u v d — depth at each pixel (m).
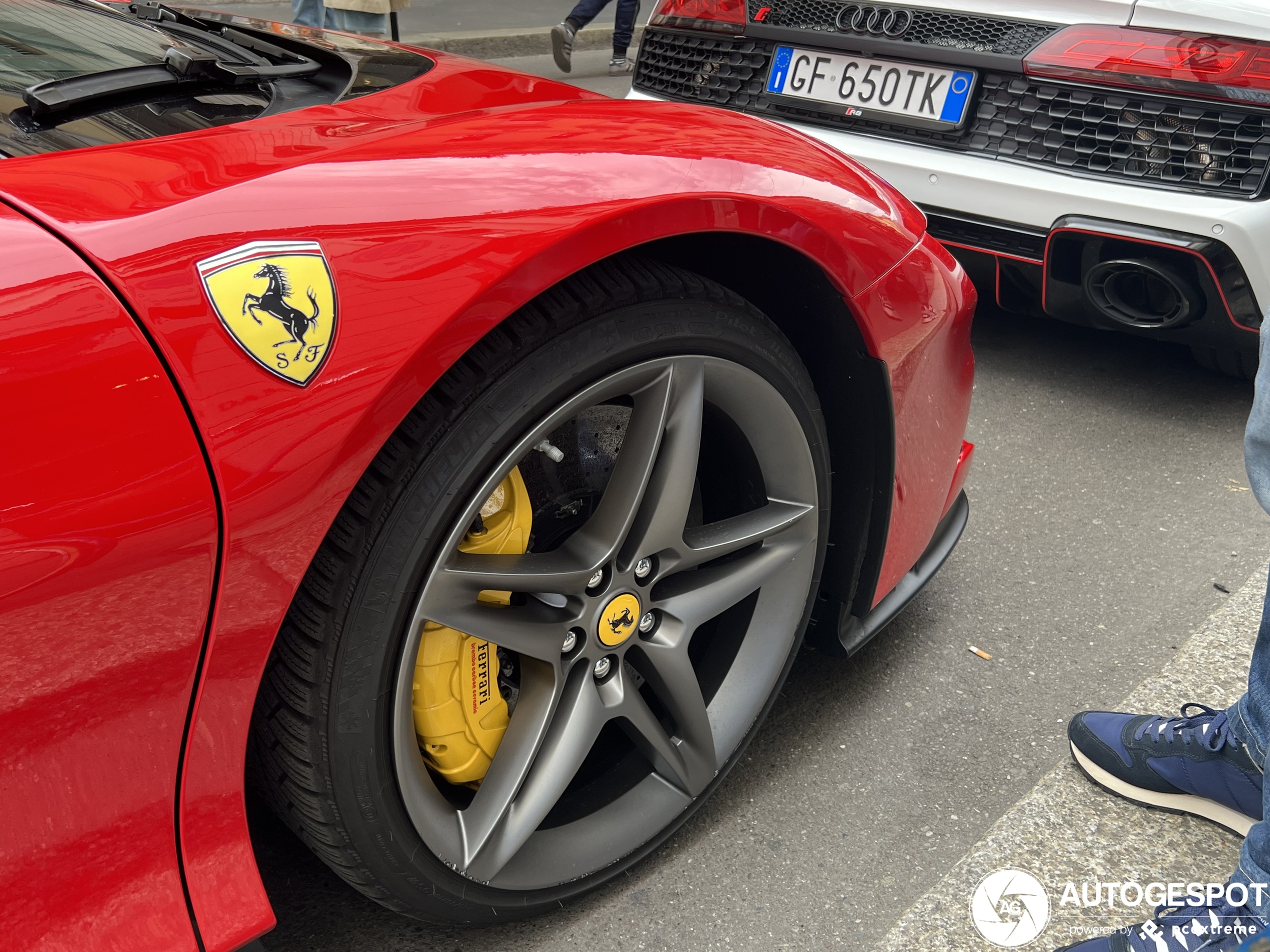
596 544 1.26
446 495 1.06
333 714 1.06
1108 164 2.55
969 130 2.74
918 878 1.53
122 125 1.08
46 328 0.81
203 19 1.73
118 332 0.83
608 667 1.35
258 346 0.90
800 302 1.44
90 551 0.83
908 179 2.82
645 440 1.25
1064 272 2.68
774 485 1.46
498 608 1.20
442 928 1.42
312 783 1.09
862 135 2.91
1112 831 1.61
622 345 1.16
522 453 1.11
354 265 0.95
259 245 0.91
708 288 1.24
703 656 1.57
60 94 1.08
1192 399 3.03
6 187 0.89
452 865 1.22
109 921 0.96
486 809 1.25
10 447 0.79
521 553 1.28
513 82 1.50
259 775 1.15
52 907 0.92
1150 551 2.34
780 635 1.54
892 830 1.61
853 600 1.72
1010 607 2.14
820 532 1.53
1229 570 2.28
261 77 1.30
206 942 1.02
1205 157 2.43
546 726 1.28
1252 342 2.60
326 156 1.03
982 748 1.78
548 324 1.10
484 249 1.02
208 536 0.89
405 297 0.97
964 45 2.71
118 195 0.91
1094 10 2.51
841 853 1.56
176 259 0.87
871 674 1.93
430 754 1.29
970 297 1.71
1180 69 2.41
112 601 0.86
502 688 1.42
